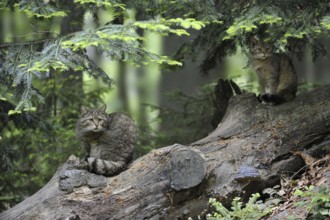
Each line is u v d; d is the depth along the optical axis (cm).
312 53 1266
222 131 1166
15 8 1048
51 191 1036
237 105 1209
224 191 1058
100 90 1858
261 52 1310
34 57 1011
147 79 2594
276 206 1012
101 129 1114
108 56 1055
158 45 1955
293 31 1031
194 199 1052
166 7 1098
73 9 1407
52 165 1659
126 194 1027
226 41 1327
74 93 1816
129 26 941
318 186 1011
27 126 1305
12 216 1008
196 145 1131
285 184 1068
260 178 1052
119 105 2450
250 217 953
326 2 1084
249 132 1150
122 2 1101
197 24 891
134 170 1061
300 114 1162
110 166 1062
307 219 925
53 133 1509
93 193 1027
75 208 1009
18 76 971
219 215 968
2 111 1248
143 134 1772
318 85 1783
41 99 980
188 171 1041
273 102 1196
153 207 1026
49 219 995
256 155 1109
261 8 1051
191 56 1345
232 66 2145
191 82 2406
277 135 1138
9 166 1255
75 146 1631
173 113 1797
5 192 1439
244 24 1012
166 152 1067
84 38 925
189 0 1062
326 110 1161
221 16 1105
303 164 1130
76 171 1041
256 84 1853
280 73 1322
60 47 987
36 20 1147
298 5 1116
